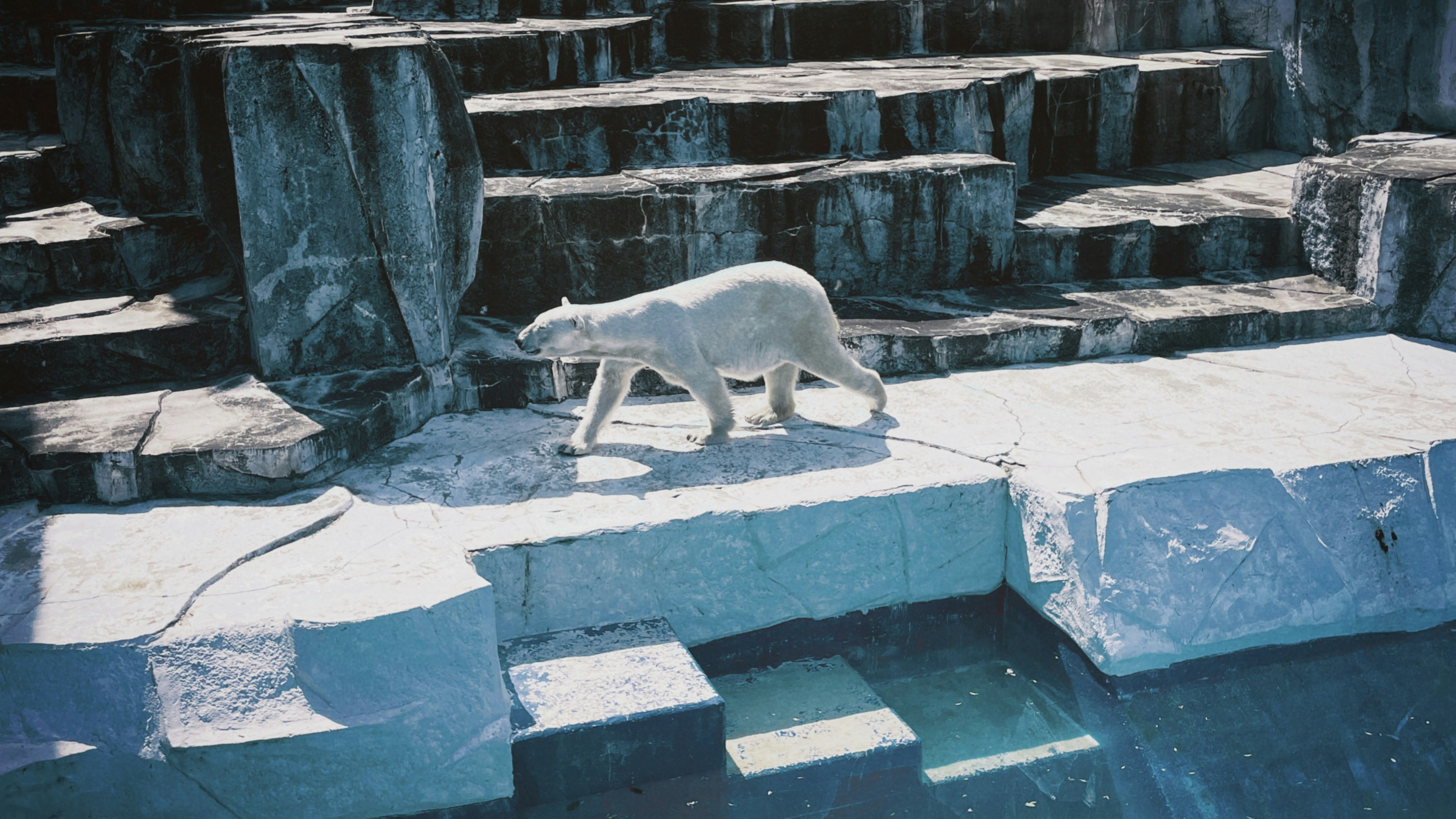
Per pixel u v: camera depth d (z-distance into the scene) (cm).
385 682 319
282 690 313
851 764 353
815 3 789
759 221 562
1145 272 620
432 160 462
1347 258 582
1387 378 505
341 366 473
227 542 362
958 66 744
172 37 494
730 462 432
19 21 631
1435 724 369
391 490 407
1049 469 413
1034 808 332
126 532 370
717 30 789
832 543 405
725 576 396
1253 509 405
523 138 581
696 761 344
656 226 548
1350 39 728
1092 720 387
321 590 333
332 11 723
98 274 501
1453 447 429
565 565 375
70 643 306
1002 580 440
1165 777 346
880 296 590
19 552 356
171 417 423
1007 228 597
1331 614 406
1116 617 387
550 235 538
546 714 333
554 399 495
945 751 368
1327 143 768
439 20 718
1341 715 376
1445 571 419
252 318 459
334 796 318
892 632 431
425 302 471
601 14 756
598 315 404
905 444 446
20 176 541
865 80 673
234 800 312
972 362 527
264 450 393
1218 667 400
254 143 431
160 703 308
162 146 519
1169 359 538
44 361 442
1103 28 841
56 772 303
